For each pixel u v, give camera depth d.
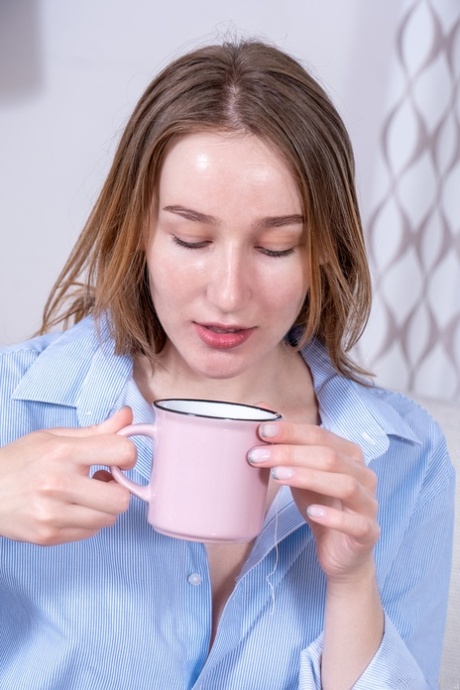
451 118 1.96
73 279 1.17
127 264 1.02
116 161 1.04
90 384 1.09
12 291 2.31
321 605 1.08
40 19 2.18
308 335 1.08
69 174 2.25
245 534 0.82
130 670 1.03
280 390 1.18
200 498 0.79
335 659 1.00
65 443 0.80
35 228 2.28
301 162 0.91
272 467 0.81
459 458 1.32
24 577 1.03
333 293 1.09
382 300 1.98
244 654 1.06
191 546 1.02
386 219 1.97
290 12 2.19
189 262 0.93
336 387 1.19
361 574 0.96
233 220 0.90
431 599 1.19
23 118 2.23
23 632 1.04
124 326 1.09
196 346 0.98
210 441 0.78
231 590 1.07
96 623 1.02
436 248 1.98
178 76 0.95
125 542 1.03
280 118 0.90
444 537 1.21
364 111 2.21
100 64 2.20
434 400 1.43
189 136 0.91
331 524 0.84
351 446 0.88
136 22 2.19
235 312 0.93
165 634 1.03
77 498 0.79
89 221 1.11
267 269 0.94
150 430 0.82
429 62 1.92
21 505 0.79
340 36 2.19
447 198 1.97
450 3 1.91
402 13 1.96
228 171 0.89
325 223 0.97
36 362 1.10
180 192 0.90
